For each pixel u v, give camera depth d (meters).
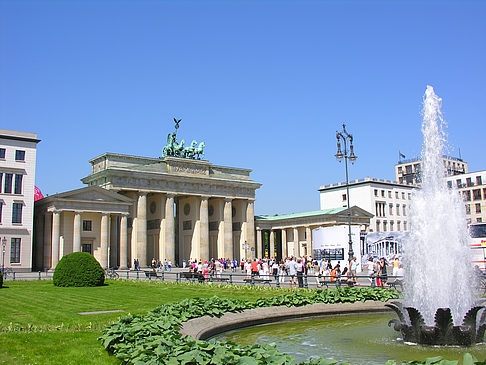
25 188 92.56
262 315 25.45
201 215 125.69
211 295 40.22
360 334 22.56
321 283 45.03
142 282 57.75
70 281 52.53
